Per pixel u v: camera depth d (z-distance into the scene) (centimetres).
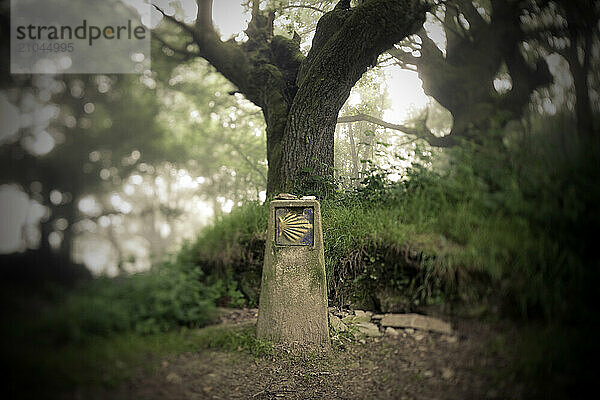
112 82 436
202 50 780
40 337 270
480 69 616
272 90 749
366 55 650
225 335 379
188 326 382
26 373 249
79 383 256
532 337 316
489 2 627
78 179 356
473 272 374
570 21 486
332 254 478
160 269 394
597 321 310
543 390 272
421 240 418
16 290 286
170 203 460
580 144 411
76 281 317
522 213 383
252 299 467
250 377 326
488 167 448
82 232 345
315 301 385
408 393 288
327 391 308
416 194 473
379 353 354
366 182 562
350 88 664
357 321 416
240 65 775
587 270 331
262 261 484
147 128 453
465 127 578
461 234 401
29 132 338
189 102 825
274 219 396
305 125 645
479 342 332
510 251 366
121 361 288
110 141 400
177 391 279
